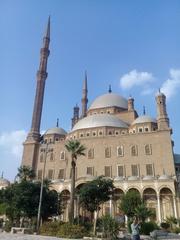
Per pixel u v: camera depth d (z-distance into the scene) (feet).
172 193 188.34
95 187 160.35
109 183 166.30
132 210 150.20
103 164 239.50
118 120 277.85
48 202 155.63
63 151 261.44
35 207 148.77
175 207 183.52
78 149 163.43
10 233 116.26
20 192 151.02
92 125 269.23
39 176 257.75
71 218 136.67
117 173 231.30
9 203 158.71
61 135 301.22
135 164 229.66
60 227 112.47
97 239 97.25
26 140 279.08
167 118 241.76
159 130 235.20
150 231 129.29
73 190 149.28
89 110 324.80
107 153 243.40
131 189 199.00
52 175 254.68
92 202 160.35
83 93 353.51
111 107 311.88
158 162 223.10
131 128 264.93
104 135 257.55
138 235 54.54
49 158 264.31
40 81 296.51
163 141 229.45
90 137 256.73
